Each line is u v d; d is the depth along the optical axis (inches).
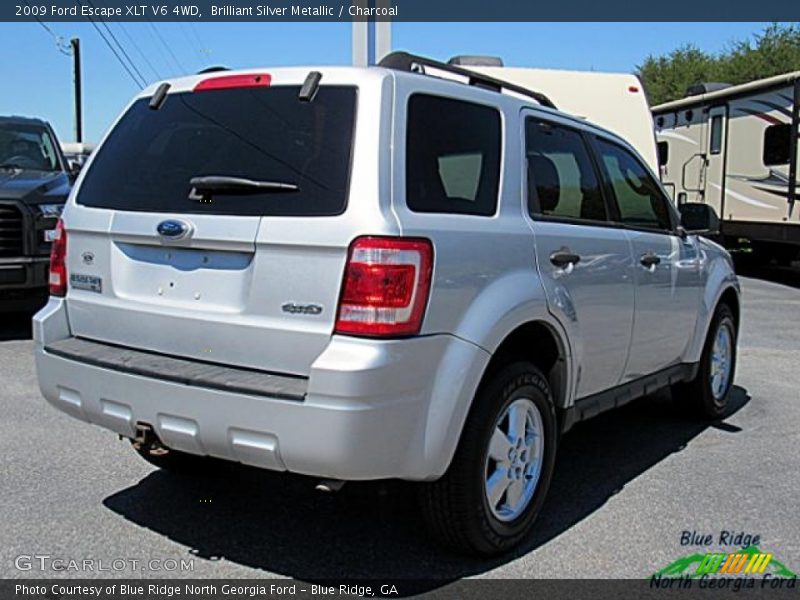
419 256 117.6
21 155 358.0
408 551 140.9
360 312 114.0
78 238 142.4
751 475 182.7
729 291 227.6
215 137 132.8
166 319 129.2
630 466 188.4
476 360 125.8
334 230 115.6
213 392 118.9
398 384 115.5
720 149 593.9
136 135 143.8
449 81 137.2
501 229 136.4
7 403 224.8
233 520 152.0
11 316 367.9
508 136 145.9
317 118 124.9
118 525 149.2
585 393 163.3
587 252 157.3
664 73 1605.6
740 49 1470.2
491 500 136.0
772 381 274.8
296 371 118.0
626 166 187.8
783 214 520.7
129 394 128.0
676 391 223.5
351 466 113.9
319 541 144.2
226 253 124.4
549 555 141.4
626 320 172.7
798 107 496.7
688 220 200.7
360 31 329.1
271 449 116.5
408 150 123.6
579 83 343.6
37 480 169.6
